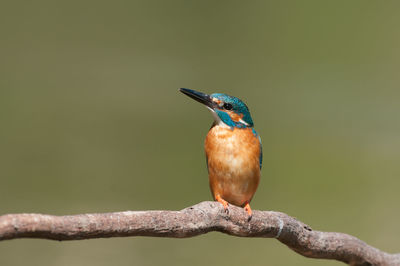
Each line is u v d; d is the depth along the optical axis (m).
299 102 22.12
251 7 28.81
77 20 27.45
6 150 17.06
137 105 21.19
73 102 21.11
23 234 3.98
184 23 28.12
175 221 4.95
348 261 6.40
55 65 23.94
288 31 26.78
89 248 11.26
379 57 24.41
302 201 14.34
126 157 16.88
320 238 6.12
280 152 17.81
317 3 27.38
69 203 13.87
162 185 15.48
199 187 15.59
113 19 28.48
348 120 20.33
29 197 13.98
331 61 25.03
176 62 24.88
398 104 21.98
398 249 11.76
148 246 11.50
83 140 17.75
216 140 6.86
